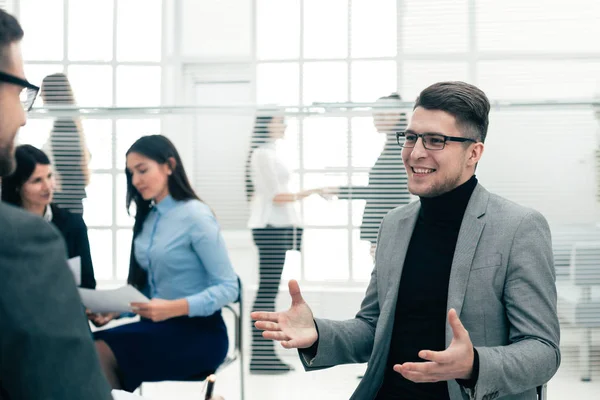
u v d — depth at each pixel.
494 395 1.24
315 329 1.46
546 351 1.31
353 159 3.04
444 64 3.33
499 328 1.40
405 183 3.01
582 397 2.82
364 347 1.57
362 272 3.08
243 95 4.18
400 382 1.50
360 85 3.65
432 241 1.53
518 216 1.43
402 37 3.36
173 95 4.17
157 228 2.33
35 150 2.27
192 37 4.19
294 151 3.07
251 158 3.07
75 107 3.00
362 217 3.06
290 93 3.94
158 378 2.17
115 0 4.00
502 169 2.93
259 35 3.99
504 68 3.24
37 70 4.00
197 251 2.27
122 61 4.07
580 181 2.89
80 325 0.68
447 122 1.45
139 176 2.29
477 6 3.23
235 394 3.11
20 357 0.62
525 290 1.37
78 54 4.03
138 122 3.08
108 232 3.11
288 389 3.18
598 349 2.91
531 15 3.20
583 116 2.87
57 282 0.66
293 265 3.12
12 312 0.63
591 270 2.89
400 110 2.98
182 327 2.20
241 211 3.12
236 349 2.44
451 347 1.18
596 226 2.89
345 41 3.69
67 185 3.04
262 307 3.16
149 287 2.36
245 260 3.14
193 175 3.11
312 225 3.09
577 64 3.19
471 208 1.47
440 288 1.48
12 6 3.94
